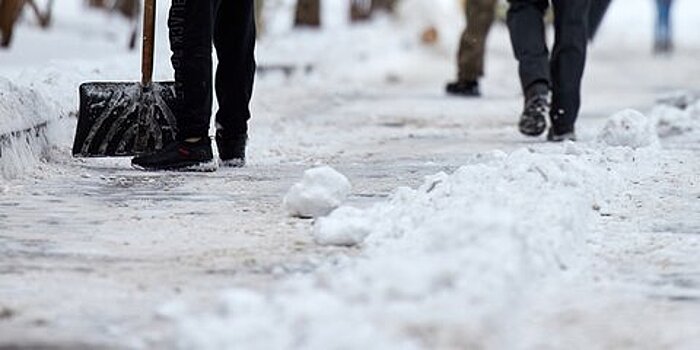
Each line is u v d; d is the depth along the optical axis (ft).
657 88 143.54
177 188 54.60
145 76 60.90
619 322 31.73
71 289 35.04
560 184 47.16
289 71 140.46
